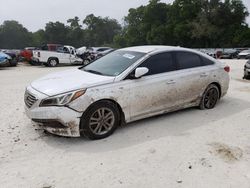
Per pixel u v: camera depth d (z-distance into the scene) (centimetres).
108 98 492
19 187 352
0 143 477
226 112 657
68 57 2150
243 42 5025
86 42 9806
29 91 497
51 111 456
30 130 536
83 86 476
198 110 666
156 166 402
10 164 407
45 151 449
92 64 614
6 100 786
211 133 523
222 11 5425
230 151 448
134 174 381
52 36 9575
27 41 10050
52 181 365
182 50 624
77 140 491
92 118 483
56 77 543
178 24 5588
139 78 534
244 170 392
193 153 441
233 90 923
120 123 532
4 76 1399
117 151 448
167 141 486
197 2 5569
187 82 609
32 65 2194
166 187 352
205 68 652
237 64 2108
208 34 5319
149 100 550
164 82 566
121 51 623
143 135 512
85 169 394
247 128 551
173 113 639
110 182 363
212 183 361
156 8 6241
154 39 6028
